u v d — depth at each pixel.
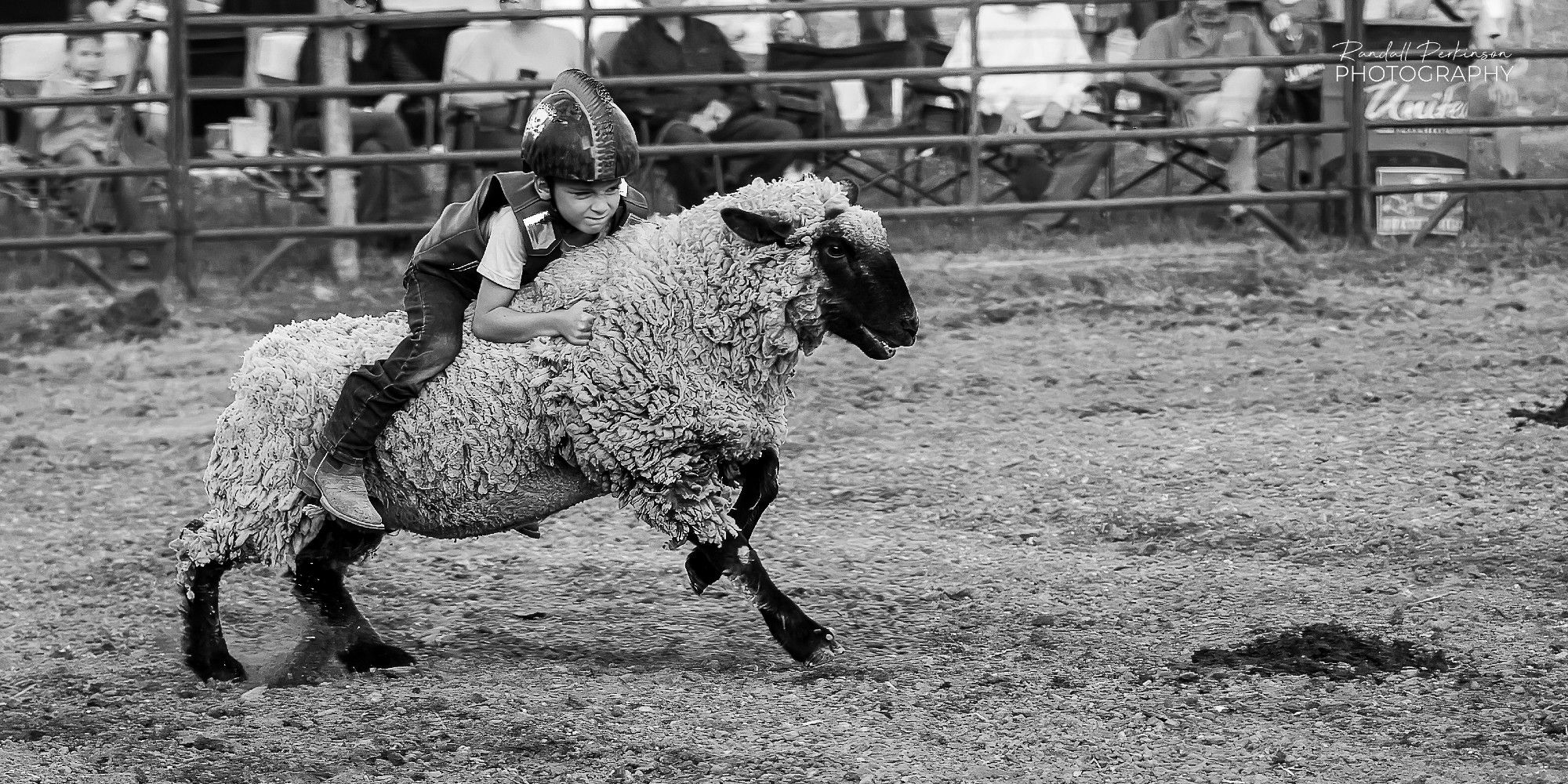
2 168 24.67
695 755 9.18
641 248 10.48
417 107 24.89
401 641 11.77
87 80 24.69
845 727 9.59
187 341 22.14
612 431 10.29
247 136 24.62
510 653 11.39
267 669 11.16
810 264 10.21
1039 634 11.28
